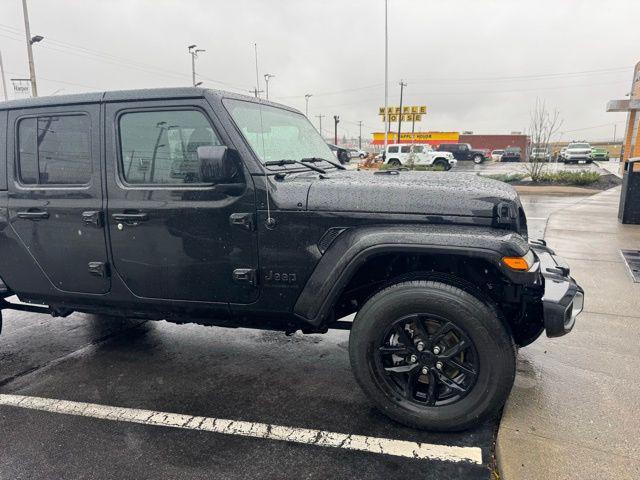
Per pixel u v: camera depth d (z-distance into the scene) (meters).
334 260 2.78
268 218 2.88
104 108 3.15
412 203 2.69
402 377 2.83
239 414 3.05
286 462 2.56
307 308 2.89
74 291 3.45
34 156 3.39
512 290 2.85
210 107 2.93
